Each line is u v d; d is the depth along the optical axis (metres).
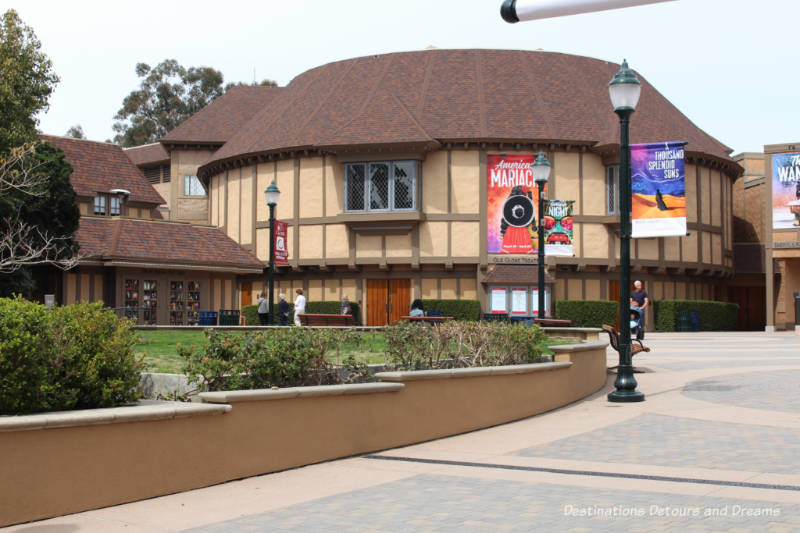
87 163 40.53
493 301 33.88
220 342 9.26
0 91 23.00
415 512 6.38
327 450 9.02
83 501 6.80
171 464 7.49
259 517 6.45
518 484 7.31
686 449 8.69
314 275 36.28
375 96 35.56
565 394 13.10
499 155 34.22
